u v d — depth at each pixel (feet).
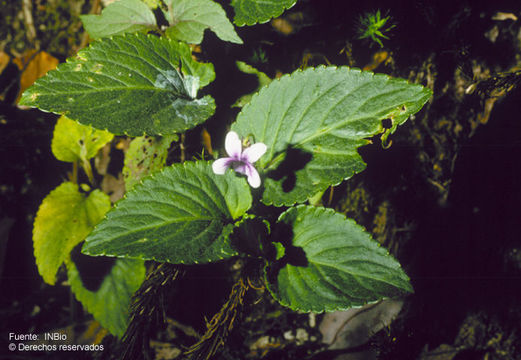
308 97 0.84
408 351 0.95
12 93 1.02
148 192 0.82
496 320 0.94
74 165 0.96
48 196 0.93
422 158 0.96
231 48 0.94
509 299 0.93
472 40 0.92
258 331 1.00
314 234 0.83
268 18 0.83
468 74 0.93
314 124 0.83
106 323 0.91
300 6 0.93
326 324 0.99
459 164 0.95
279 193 0.83
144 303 0.85
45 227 0.91
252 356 0.99
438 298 0.97
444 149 0.95
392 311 0.98
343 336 0.98
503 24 0.91
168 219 0.81
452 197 0.96
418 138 0.96
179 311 1.00
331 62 0.96
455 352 0.95
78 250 0.92
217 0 0.87
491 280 0.94
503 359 0.93
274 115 0.85
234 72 0.92
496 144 0.92
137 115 0.81
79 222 0.92
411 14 0.92
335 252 0.82
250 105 0.86
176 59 0.85
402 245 1.00
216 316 0.85
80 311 1.05
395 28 0.93
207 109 0.85
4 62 1.02
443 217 0.97
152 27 0.88
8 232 1.06
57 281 1.07
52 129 1.04
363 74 0.82
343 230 0.82
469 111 0.93
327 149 0.82
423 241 0.98
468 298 0.96
